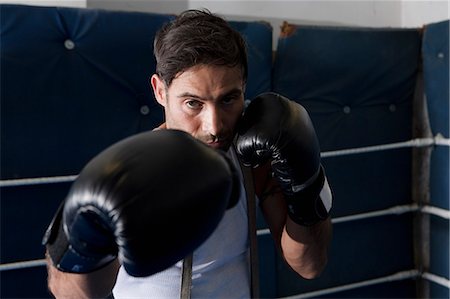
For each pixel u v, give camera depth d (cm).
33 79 145
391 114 198
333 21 205
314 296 189
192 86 72
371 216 196
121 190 55
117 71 155
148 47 158
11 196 147
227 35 74
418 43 198
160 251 56
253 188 90
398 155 202
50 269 76
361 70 190
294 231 91
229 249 89
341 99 188
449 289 190
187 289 80
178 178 57
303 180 82
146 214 54
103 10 154
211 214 59
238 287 92
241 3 190
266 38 173
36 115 146
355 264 197
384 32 192
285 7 197
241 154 81
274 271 181
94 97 153
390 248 203
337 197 191
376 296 202
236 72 74
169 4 182
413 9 211
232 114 77
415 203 204
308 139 81
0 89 141
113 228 55
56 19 147
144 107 161
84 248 59
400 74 196
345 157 192
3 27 141
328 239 97
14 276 149
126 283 88
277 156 79
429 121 196
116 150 59
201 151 62
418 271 206
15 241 148
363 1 210
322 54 183
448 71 184
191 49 71
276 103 84
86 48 151
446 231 191
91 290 73
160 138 61
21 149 145
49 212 151
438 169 193
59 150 150
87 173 57
